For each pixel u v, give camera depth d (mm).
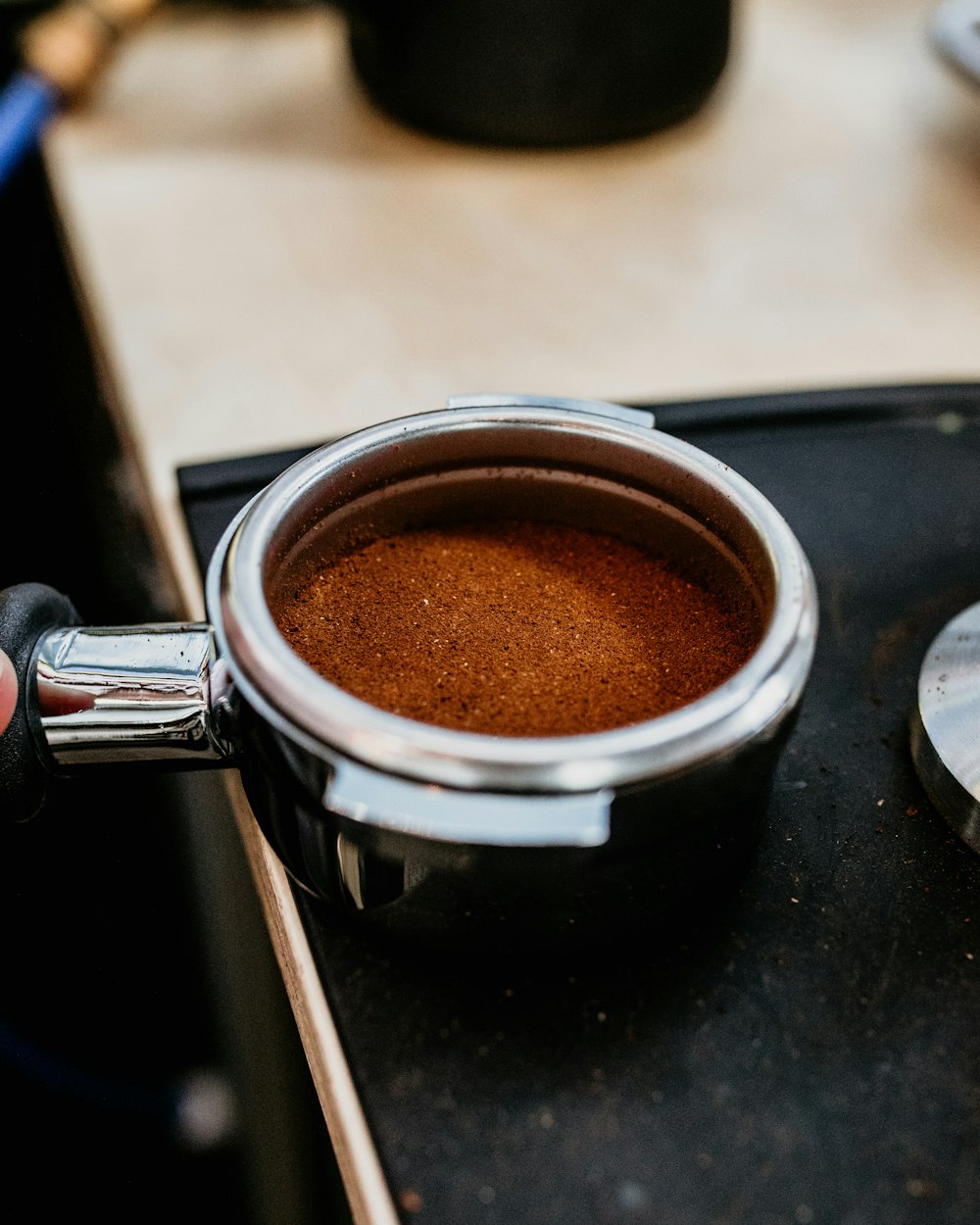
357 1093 238
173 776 333
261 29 591
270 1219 304
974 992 248
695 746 225
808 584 242
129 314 387
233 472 312
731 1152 234
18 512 320
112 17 481
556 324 385
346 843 231
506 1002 245
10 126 440
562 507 276
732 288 400
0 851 295
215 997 322
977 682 271
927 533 312
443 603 264
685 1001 246
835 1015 245
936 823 266
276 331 381
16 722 251
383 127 498
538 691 251
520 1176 231
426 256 413
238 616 233
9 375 326
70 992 300
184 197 446
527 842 219
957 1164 233
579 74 447
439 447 266
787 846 262
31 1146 292
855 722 279
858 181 465
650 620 263
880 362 374
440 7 436
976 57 419
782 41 587
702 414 330
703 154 483
